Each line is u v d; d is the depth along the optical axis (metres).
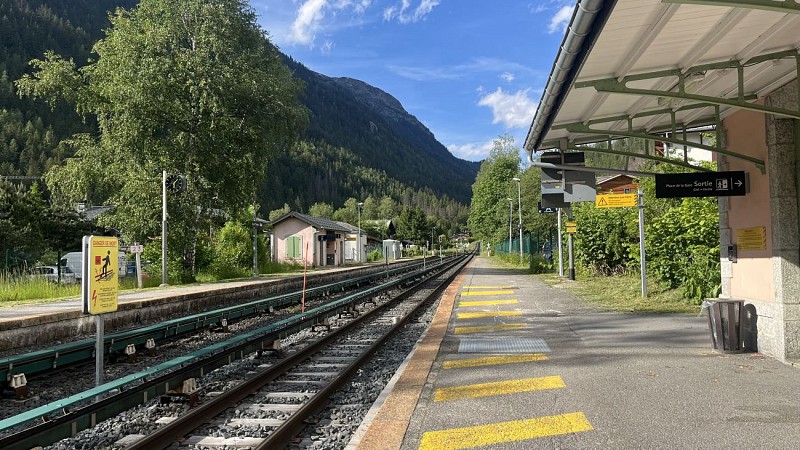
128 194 27.27
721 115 9.02
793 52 6.47
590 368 7.60
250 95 29.50
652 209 18.64
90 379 8.91
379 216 168.25
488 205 85.06
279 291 24.27
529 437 5.03
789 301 7.60
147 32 28.12
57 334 11.85
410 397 6.46
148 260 28.28
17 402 7.64
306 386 7.83
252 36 30.81
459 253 116.88
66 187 28.86
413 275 31.92
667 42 5.99
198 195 28.11
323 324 14.00
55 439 5.42
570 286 21.03
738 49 6.44
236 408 6.73
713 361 7.79
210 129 28.16
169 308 15.96
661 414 5.54
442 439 5.06
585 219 24.55
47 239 40.88
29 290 18.12
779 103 7.59
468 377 7.40
